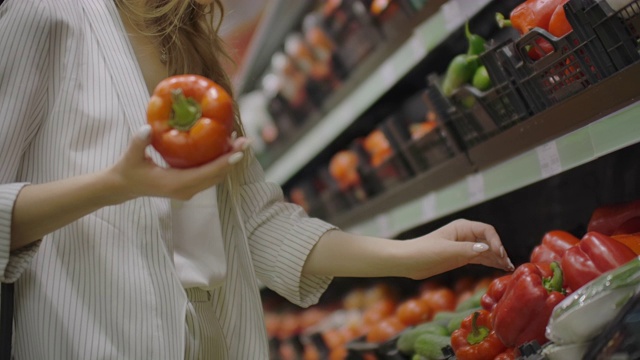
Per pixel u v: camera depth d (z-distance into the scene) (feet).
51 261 4.55
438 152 8.56
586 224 7.83
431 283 10.37
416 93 10.93
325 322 12.74
